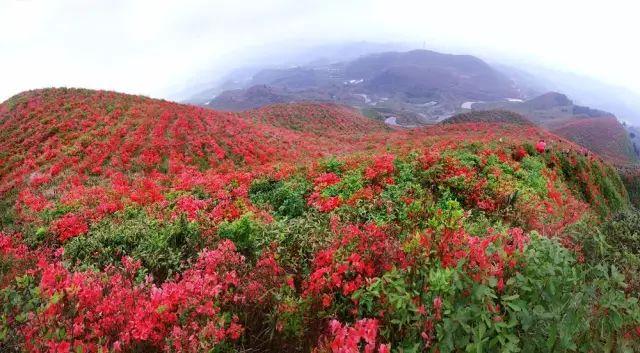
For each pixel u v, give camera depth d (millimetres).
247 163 35312
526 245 5379
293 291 6633
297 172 18922
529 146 25094
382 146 45406
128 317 5945
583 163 27359
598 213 24281
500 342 4387
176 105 50781
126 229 12109
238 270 7598
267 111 100312
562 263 5074
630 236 9234
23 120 39250
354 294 5449
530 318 4445
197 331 5605
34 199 19969
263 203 15078
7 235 12672
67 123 36906
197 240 10133
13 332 5383
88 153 30375
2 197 23250
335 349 4426
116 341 5195
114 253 10859
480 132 62562
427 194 13102
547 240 5355
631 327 4543
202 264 7836
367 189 13273
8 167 30000
